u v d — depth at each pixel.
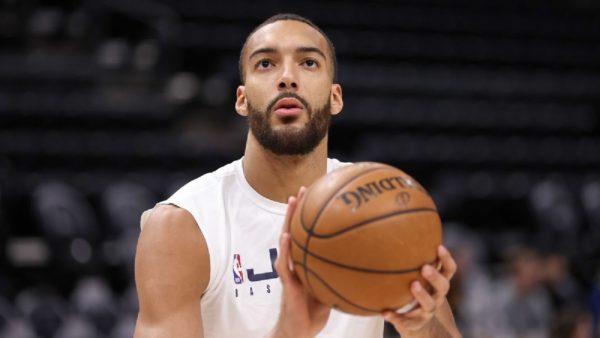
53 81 13.29
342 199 2.71
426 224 2.72
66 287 9.73
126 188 10.77
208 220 3.29
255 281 3.29
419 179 13.09
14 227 10.27
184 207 3.28
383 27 16.58
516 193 12.53
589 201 12.36
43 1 14.95
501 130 14.43
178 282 3.18
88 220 10.33
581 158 14.07
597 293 8.66
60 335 8.69
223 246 3.28
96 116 12.70
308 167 3.33
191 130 13.36
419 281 2.69
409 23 16.83
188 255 3.22
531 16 17.77
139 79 13.94
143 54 14.45
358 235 2.66
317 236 2.70
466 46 16.55
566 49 17.16
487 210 12.19
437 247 2.74
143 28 14.98
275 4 16.34
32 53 14.47
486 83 15.63
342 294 2.71
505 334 8.85
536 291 9.04
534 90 15.59
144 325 3.15
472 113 14.65
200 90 13.94
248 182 3.41
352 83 14.70
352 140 13.68
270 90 3.21
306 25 3.32
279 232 3.34
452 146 13.66
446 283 2.69
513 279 9.07
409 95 14.83
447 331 3.31
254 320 3.28
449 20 17.09
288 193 3.35
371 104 14.29
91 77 13.51
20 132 12.22
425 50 16.27
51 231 9.82
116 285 9.87
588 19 18.12
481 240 11.32
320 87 3.25
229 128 13.51
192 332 3.14
